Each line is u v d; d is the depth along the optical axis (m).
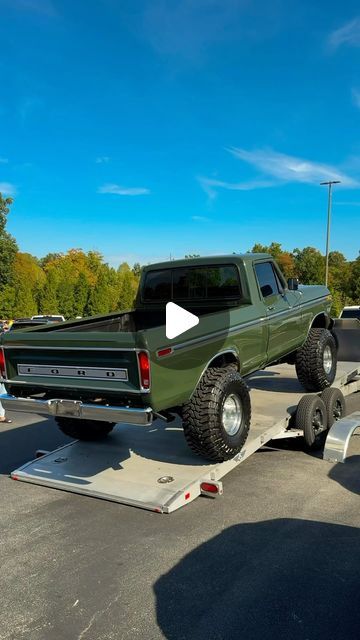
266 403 6.21
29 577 3.34
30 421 8.32
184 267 6.09
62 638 2.72
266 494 4.60
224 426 4.55
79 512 4.35
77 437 5.55
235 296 5.68
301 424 5.62
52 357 4.34
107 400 4.24
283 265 64.06
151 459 4.91
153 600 3.03
